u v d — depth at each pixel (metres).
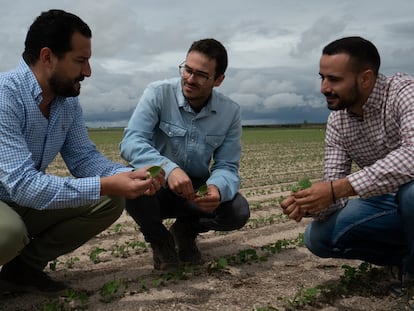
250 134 71.31
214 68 4.11
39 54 3.35
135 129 4.40
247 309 3.73
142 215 4.38
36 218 3.81
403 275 3.83
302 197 3.47
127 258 5.14
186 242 4.84
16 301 3.85
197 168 4.65
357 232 3.84
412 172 3.33
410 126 3.37
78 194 3.36
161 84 4.43
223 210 4.57
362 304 3.81
